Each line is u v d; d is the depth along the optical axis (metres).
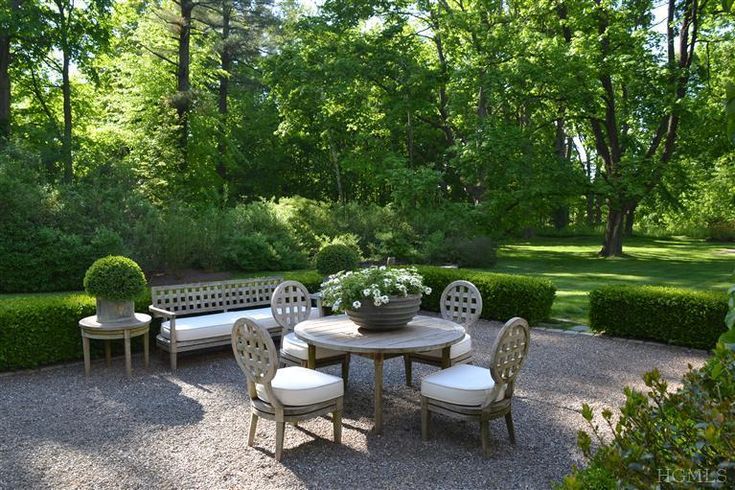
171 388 5.11
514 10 18.47
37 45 15.86
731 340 1.66
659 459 1.66
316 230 14.96
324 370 5.79
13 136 14.01
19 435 3.99
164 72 18.91
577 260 17.33
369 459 3.63
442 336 4.29
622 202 17.66
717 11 15.28
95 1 16.05
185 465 3.52
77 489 3.20
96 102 20.38
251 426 3.81
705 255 18.81
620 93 19.00
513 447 3.83
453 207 16.97
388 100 18.52
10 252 10.15
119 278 5.43
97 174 12.41
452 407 3.77
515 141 16.44
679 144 17.66
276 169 26.84
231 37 19.94
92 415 4.40
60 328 5.84
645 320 6.83
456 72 16.47
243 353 3.73
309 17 18.69
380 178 17.94
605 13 16.59
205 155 18.41
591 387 5.11
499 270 14.69
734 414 1.56
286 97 18.94
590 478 1.85
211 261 12.41
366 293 4.19
